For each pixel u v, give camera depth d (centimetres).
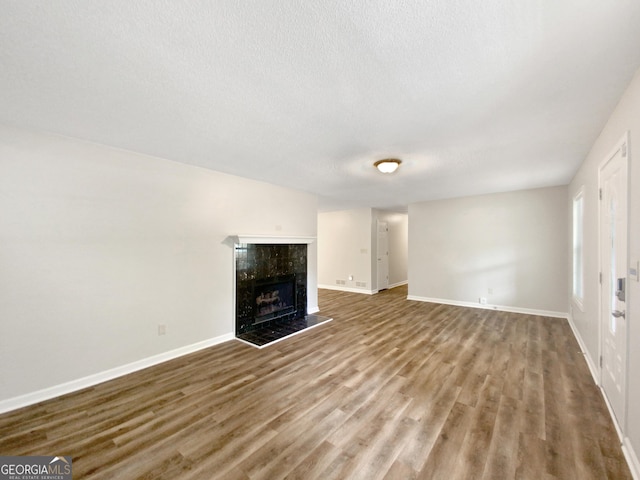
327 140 259
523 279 510
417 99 187
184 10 115
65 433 194
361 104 194
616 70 156
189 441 185
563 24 123
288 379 268
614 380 206
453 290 586
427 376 271
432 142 263
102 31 127
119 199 282
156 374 282
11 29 124
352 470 160
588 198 301
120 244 283
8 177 224
